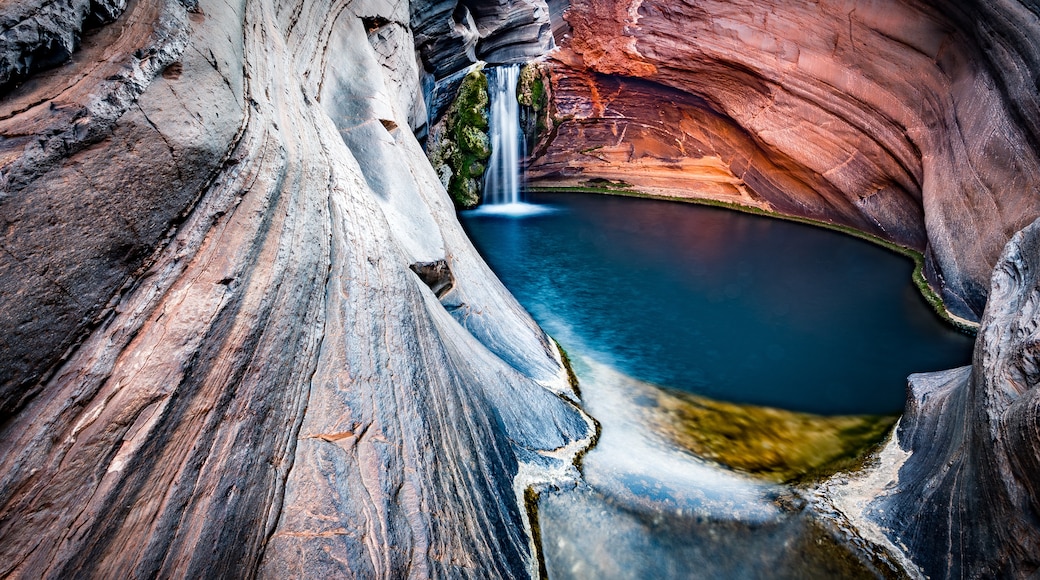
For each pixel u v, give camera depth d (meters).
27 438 2.00
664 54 20.09
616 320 11.81
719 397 8.83
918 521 5.38
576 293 13.30
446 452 4.56
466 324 8.02
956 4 12.44
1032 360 4.53
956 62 13.05
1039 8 10.10
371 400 4.00
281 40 6.16
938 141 13.41
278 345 3.43
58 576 1.98
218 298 3.00
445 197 10.41
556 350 9.95
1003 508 4.16
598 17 20.78
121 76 2.55
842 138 16.61
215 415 2.83
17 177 2.00
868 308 12.41
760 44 17.59
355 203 5.61
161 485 2.46
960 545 4.69
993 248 10.83
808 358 10.23
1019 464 4.01
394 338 4.75
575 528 5.64
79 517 2.10
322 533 3.21
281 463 3.28
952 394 6.50
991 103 11.49
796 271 14.76
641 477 6.32
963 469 5.07
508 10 20.59
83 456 2.17
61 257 2.17
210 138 3.12
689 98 21.00
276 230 3.74
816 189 18.30
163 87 2.85
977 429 4.92
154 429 2.47
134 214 2.54
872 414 8.40
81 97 2.33
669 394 8.85
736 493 6.22
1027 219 10.00
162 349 2.61
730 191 21.61
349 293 4.49
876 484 6.38
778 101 18.02
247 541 2.88
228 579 2.71
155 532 2.37
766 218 19.92
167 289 2.75
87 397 2.24
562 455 6.57
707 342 10.84
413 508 3.73
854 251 16.20
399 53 12.78
